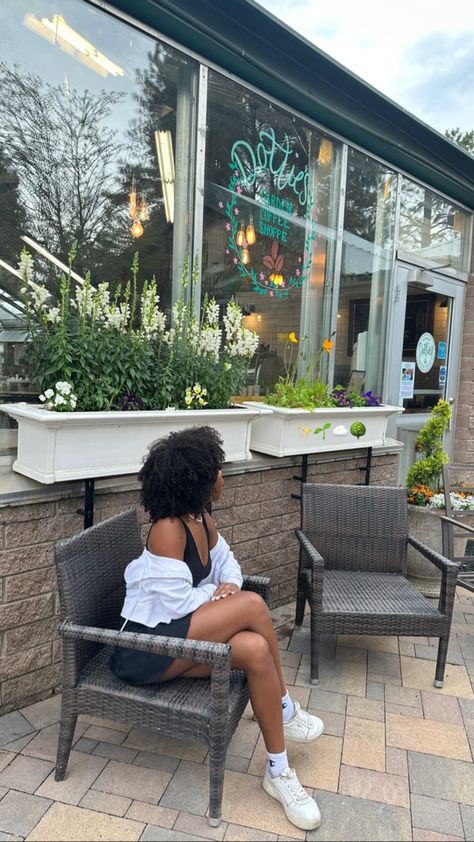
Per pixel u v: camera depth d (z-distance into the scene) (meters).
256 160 3.57
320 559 2.42
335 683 2.53
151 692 1.71
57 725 2.12
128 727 2.14
